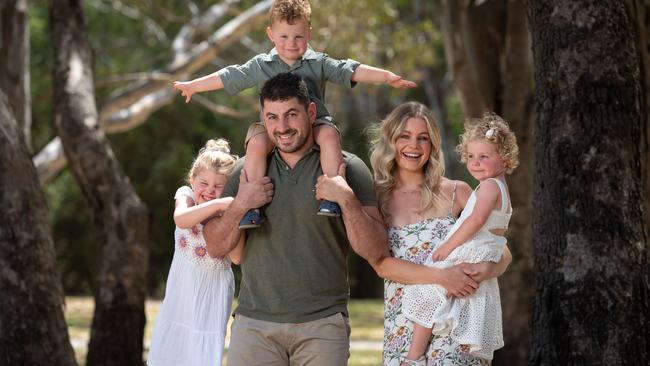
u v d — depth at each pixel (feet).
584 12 24.12
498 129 21.86
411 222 22.38
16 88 55.16
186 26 74.23
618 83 23.94
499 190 21.62
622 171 23.65
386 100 126.93
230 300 24.52
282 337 22.02
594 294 23.15
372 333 71.61
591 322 23.04
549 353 23.44
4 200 31.37
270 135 21.97
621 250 23.31
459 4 57.06
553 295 23.65
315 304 21.97
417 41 87.66
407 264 21.63
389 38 85.76
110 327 44.34
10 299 30.91
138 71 100.53
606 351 22.86
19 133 32.17
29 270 31.35
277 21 23.84
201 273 24.13
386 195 22.76
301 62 23.99
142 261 45.27
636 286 23.25
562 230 23.71
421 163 22.38
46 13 106.93
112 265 44.73
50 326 31.40
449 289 21.22
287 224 22.12
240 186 22.20
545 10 24.57
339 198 21.39
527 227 54.08
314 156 22.47
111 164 45.88
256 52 91.45
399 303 22.08
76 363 32.17
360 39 82.33
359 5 80.89
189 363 23.95
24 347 30.78
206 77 24.34
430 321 21.35
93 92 47.42
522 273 53.93
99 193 45.32
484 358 21.66
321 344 21.85
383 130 22.75
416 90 126.72
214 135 123.03
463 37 56.90
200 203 24.52
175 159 120.37
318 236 22.08
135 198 45.93
